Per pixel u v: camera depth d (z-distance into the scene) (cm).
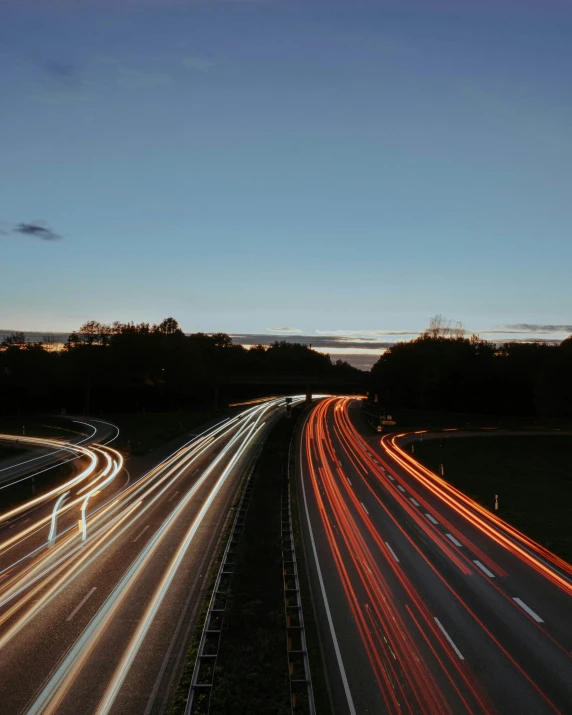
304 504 3919
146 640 1872
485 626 2014
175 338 13100
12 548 2825
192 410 12069
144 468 5278
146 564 2600
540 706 1527
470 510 3838
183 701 1525
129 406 12219
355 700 1556
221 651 1841
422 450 6881
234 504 3800
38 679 1631
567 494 4525
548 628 2008
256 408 12488
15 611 2083
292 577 2500
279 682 1659
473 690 1602
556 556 2850
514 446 7362
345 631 1972
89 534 3077
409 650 1834
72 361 11275
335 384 13525
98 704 1516
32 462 5694
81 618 2028
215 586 2241
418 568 2631
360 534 3188
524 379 11481
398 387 13412
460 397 12400
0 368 10419
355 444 7231
